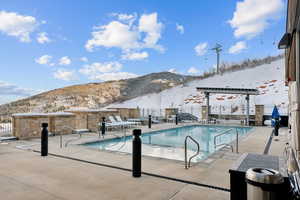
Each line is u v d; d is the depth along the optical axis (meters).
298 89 3.96
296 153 2.75
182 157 6.54
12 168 4.57
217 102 34.06
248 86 37.41
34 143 7.78
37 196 3.15
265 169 1.80
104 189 3.41
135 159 4.00
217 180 3.78
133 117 17.78
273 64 43.47
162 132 12.69
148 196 3.13
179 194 3.20
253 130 12.19
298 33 4.19
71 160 5.27
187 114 21.28
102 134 10.11
